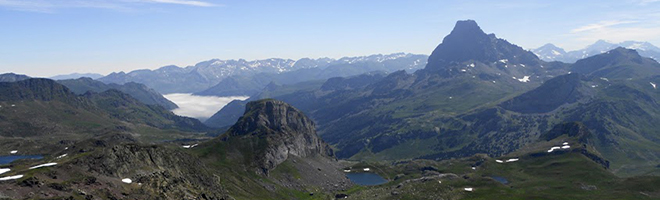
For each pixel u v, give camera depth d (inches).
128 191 7032.5
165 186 7765.8
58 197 5831.7
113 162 7800.2
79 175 6963.6
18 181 6122.1
